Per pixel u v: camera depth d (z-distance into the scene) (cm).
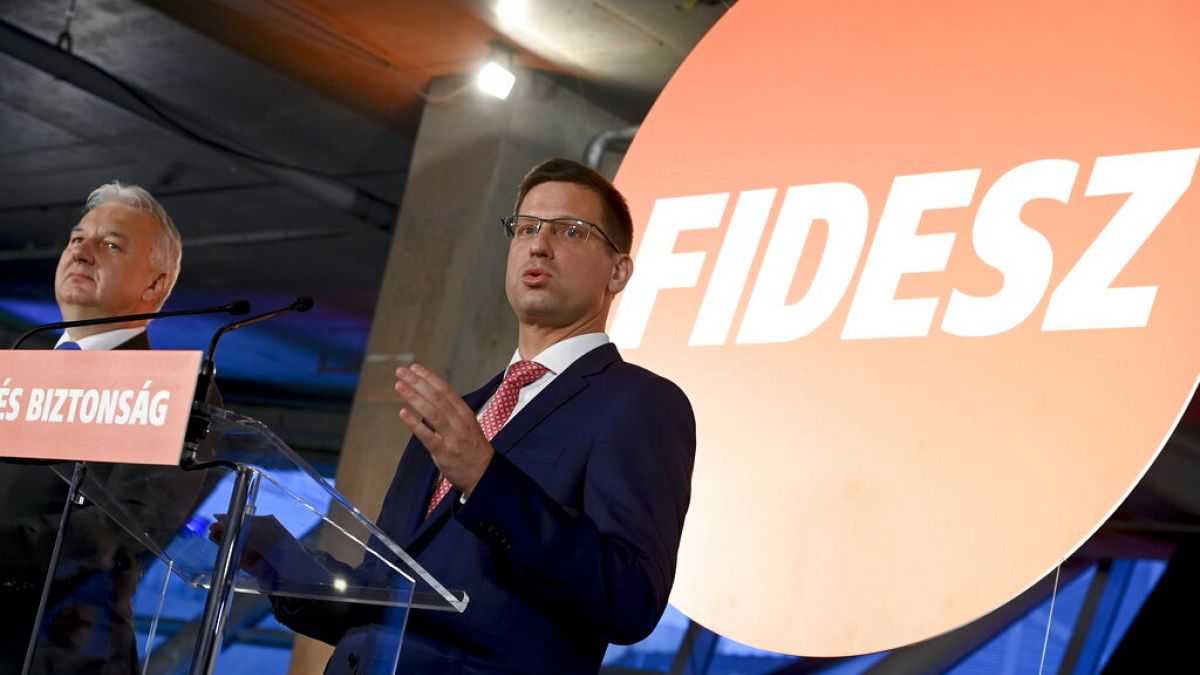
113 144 802
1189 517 761
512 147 604
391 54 619
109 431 132
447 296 600
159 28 634
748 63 318
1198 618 752
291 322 1109
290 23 602
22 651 173
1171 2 256
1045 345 252
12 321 1256
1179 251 241
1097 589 786
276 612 150
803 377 282
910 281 273
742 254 301
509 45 595
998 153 271
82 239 249
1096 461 240
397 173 760
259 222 901
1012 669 798
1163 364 237
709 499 288
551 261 181
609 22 554
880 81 294
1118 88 259
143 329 253
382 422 602
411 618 151
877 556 261
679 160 321
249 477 132
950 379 262
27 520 175
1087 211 255
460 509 144
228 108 709
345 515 129
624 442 162
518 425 169
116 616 169
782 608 270
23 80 727
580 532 147
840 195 290
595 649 160
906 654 834
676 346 304
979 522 250
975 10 284
